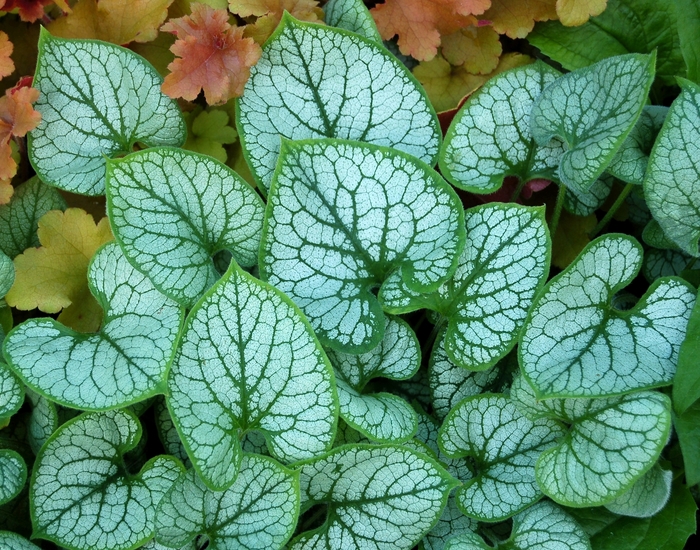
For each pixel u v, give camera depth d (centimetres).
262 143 68
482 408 68
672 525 67
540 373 64
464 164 71
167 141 71
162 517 62
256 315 62
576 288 66
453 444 69
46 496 65
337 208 66
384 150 65
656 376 64
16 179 74
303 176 65
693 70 71
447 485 64
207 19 68
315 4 72
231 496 64
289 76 68
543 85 70
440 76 76
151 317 66
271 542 63
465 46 76
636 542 67
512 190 76
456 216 66
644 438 62
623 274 66
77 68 68
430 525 65
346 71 68
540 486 65
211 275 67
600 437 64
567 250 75
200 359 62
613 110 66
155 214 66
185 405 62
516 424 68
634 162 69
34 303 69
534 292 67
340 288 67
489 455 69
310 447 64
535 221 66
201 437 61
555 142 71
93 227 71
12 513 68
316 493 66
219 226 68
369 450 64
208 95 68
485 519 67
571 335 66
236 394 63
